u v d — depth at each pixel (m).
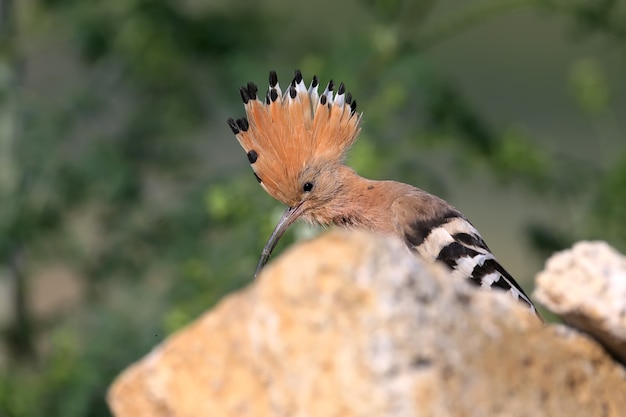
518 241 12.39
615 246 11.66
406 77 11.85
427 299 5.02
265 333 5.09
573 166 12.19
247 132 8.75
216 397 5.24
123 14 12.99
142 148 12.77
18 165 12.15
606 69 13.45
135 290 11.48
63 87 12.80
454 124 11.98
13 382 10.97
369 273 5.01
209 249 10.98
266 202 10.54
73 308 12.27
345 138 8.73
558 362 5.32
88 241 12.20
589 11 12.46
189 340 5.40
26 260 12.37
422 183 11.52
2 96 12.31
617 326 5.80
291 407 4.92
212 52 13.02
